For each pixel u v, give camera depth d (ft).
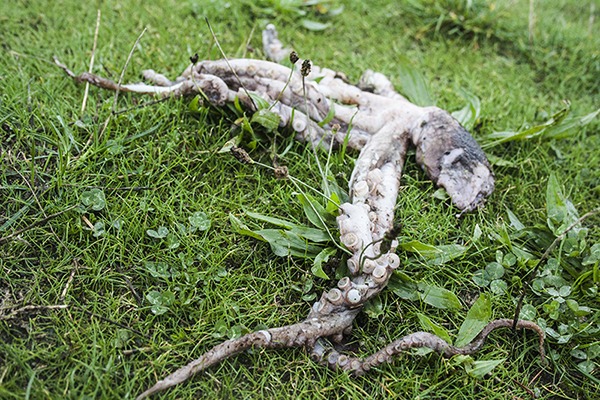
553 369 3.22
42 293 3.17
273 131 3.59
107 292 3.20
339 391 3.09
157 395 3.00
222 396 3.03
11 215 3.30
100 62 3.86
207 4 4.27
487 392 3.13
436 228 3.47
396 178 3.49
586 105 4.18
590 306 3.34
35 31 3.99
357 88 3.76
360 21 4.43
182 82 3.68
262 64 3.63
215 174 3.52
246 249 3.35
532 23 4.54
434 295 3.27
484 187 3.56
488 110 3.97
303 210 3.44
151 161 3.50
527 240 3.51
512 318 3.29
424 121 3.61
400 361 3.14
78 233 3.30
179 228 3.33
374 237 3.29
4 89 3.63
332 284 3.27
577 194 3.72
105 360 3.04
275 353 3.13
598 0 4.88
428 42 4.42
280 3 4.31
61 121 3.48
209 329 3.15
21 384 2.97
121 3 4.24
